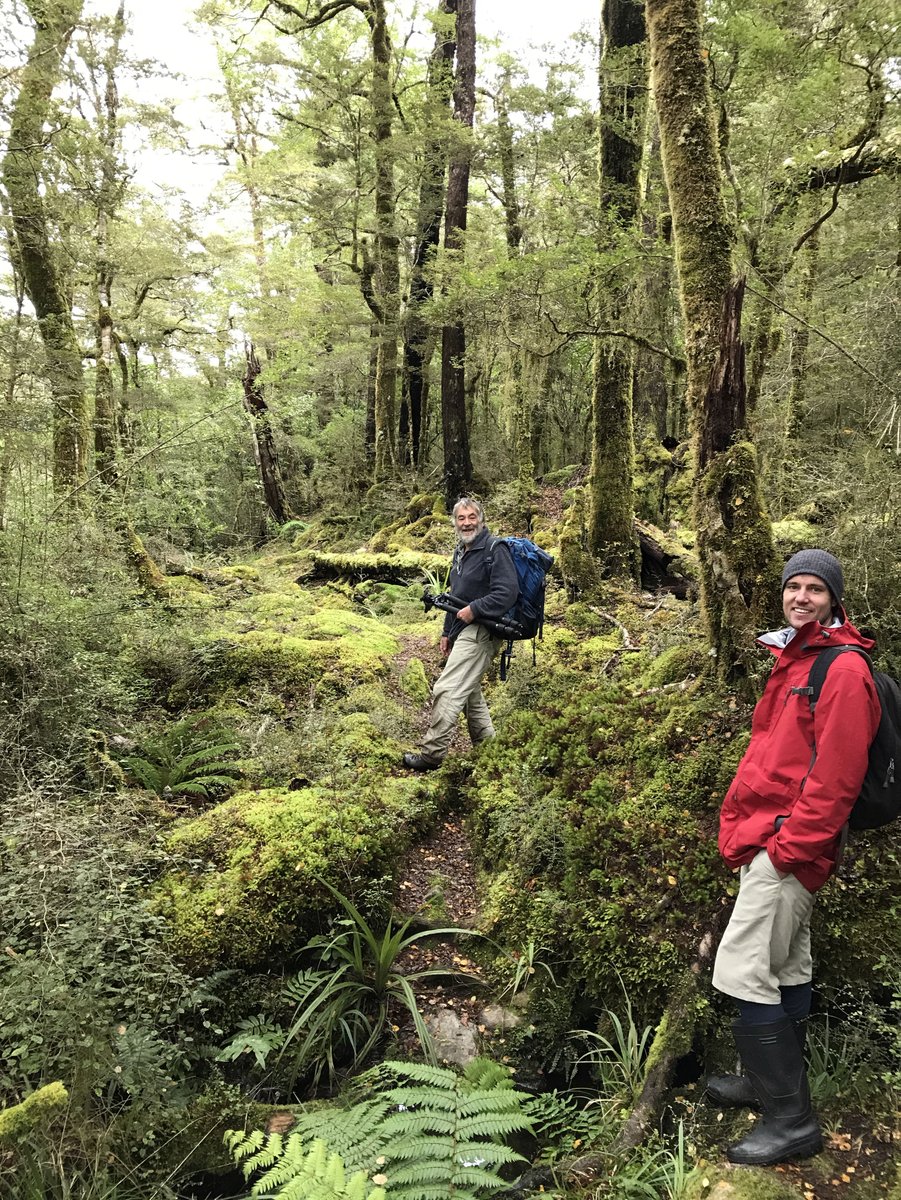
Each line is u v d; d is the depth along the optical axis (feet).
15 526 17.10
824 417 23.47
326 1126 7.59
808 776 7.09
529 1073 9.86
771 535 12.42
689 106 12.34
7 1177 7.02
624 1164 7.79
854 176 21.11
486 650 15.05
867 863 9.91
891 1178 6.96
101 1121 8.09
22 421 17.94
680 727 12.82
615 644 20.07
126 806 11.93
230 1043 9.59
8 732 12.75
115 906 9.30
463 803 15.03
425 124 41.81
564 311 20.31
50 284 21.63
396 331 47.34
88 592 18.44
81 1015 8.04
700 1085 8.77
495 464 49.06
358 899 11.46
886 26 16.40
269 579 34.24
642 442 40.75
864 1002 8.82
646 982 9.89
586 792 12.53
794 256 22.94
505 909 11.58
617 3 22.47
